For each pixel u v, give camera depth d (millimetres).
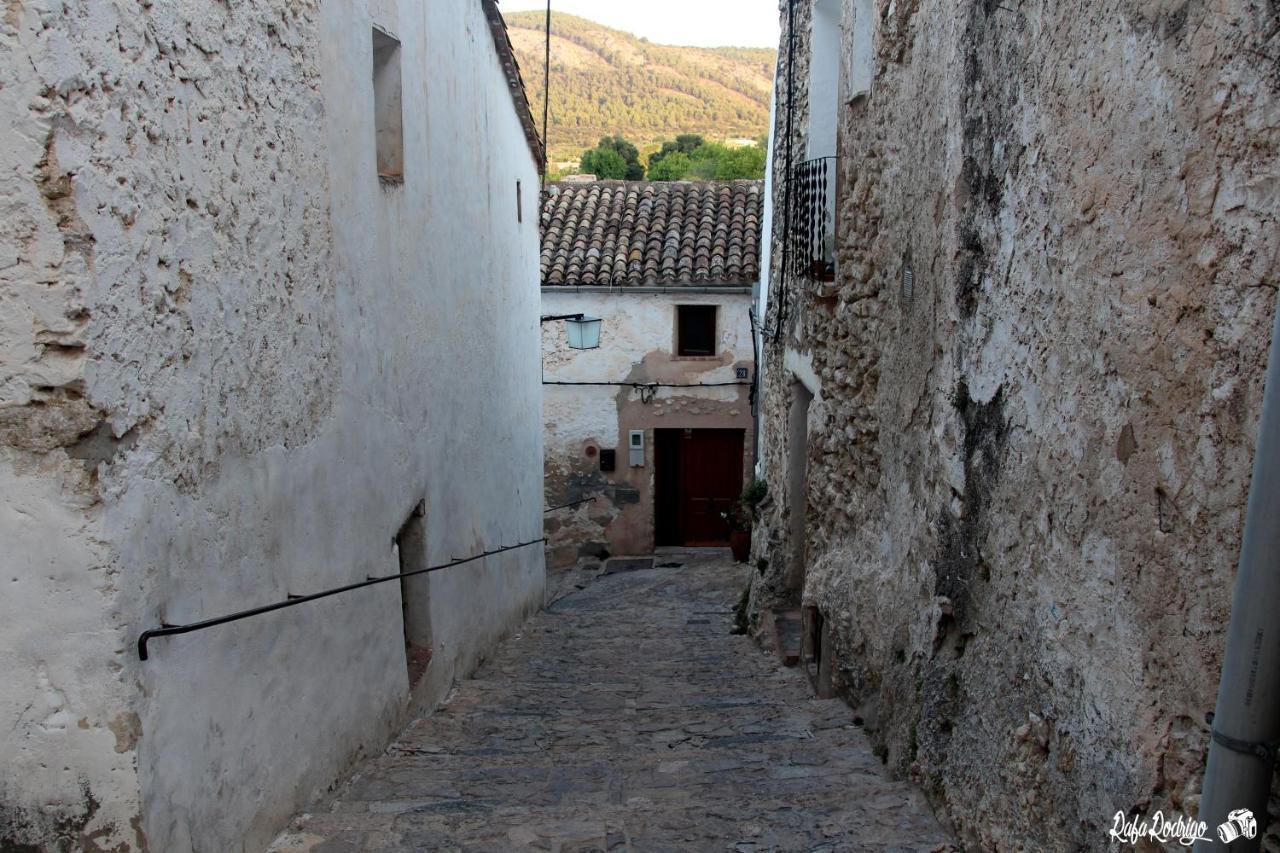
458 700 5820
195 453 2785
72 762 2389
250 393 3166
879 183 5188
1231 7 1907
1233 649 1798
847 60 5891
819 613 6164
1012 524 3104
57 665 2357
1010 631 3092
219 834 2867
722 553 14750
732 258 14039
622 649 7926
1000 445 3229
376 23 4590
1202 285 2021
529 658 7500
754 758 4453
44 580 2332
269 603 3287
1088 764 2492
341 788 3943
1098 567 2484
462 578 6504
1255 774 1781
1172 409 2139
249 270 3166
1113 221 2420
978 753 3238
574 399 14570
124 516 2418
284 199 3467
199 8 2820
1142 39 2268
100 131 2334
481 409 7277
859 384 5605
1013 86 3141
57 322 2252
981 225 3457
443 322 5996
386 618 4672
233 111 3051
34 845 2422
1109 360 2441
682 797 3865
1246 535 1773
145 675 2477
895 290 4820
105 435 2357
